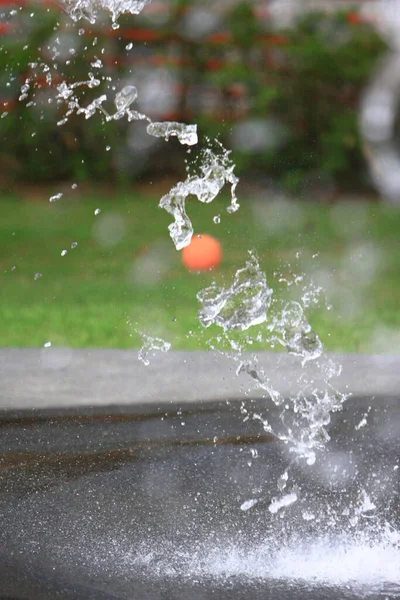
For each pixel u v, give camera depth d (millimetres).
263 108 13961
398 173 14227
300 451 4203
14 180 14250
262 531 3311
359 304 8211
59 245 11070
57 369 5414
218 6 13797
